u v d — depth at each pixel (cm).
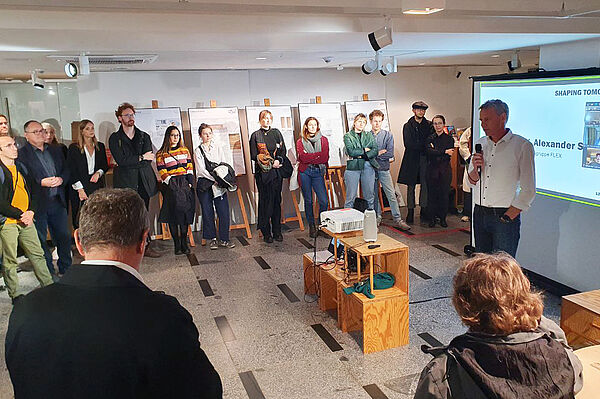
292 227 685
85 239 124
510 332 126
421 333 366
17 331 115
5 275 430
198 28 311
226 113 652
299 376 316
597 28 375
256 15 315
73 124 626
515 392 120
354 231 371
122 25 299
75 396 111
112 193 130
